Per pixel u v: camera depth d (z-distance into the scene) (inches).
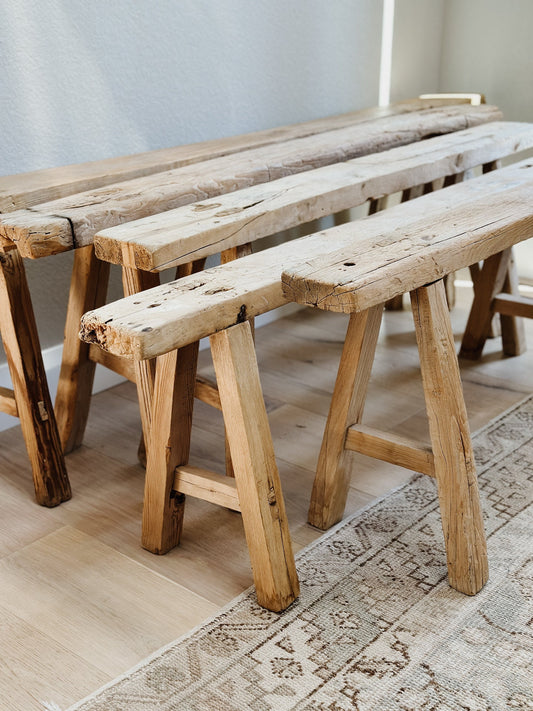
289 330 113.9
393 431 84.7
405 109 110.8
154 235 60.5
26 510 73.9
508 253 95.7
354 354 63.2
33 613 60.0
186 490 63.5
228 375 54.3
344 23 113.9
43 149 85.7
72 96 86.7
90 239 64.4
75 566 65.5
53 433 72.7
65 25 83.7
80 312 77.2
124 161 83.8
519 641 55.2
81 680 53.4
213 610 59.9
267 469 57.0
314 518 69.2
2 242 63.6
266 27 104.3
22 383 69.9
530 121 123.9
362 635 56.3
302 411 90.5
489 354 103.0
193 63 97.3
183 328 49.3
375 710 49.8
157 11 91.5
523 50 120.8
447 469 58.5
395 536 67.4
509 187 72.3
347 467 67.6
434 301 56.0
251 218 64.4
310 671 53.2
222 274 56.8
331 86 116.0
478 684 51.6
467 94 117.5
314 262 53.7
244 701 50.9
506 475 75.5
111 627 58.4
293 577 59.6
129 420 90.4
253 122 107.4
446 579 62.0
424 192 107.0
